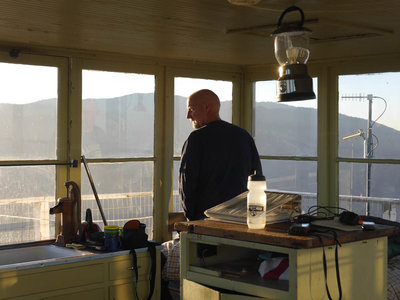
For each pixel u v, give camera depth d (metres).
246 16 3.17
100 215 4.53
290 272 1.94
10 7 2.96
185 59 4.91
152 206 4.83
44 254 3.66
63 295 3.11
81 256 3.20
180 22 3.32
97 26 3.46
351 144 4.82
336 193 4.89
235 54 4.61
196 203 3.57
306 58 2.81
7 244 4.07
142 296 3.45
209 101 3.71
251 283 2.07
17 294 2.94
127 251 3.38
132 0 2.79
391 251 3.63
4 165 4.05
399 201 4.56
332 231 2.08
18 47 4.07
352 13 3.11
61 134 4.31
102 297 3.27
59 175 4.30
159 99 4.85
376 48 4.31
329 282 2.04
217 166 3.52
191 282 2.27
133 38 3.88
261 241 2.02
